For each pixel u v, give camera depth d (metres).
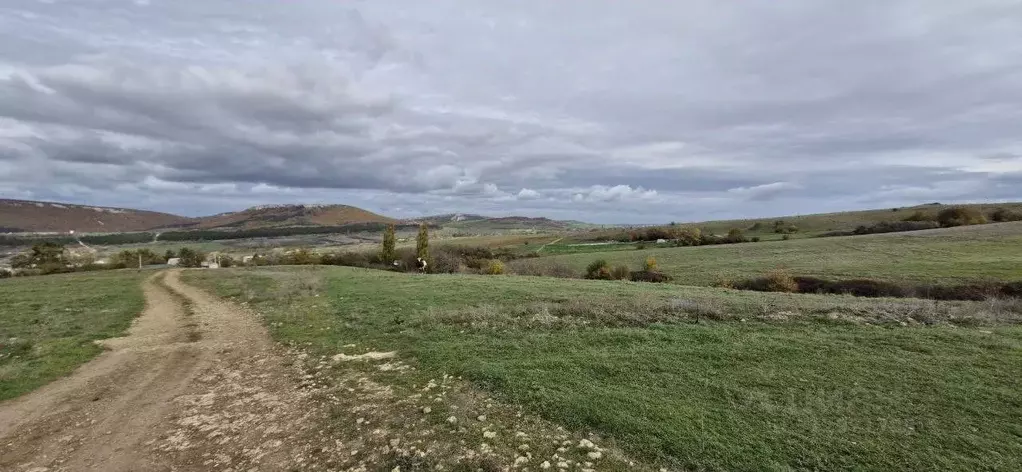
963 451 6.48
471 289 23.98
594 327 14.08
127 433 8.31
